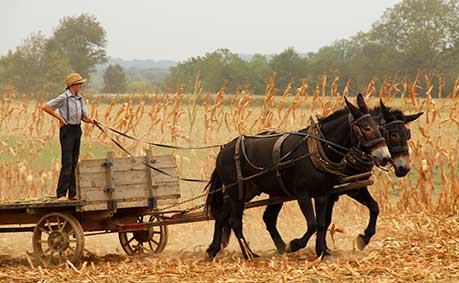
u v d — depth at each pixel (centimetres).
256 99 6531
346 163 2352
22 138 4716
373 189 3622
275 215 2616
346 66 13088
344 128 2289
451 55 12550
